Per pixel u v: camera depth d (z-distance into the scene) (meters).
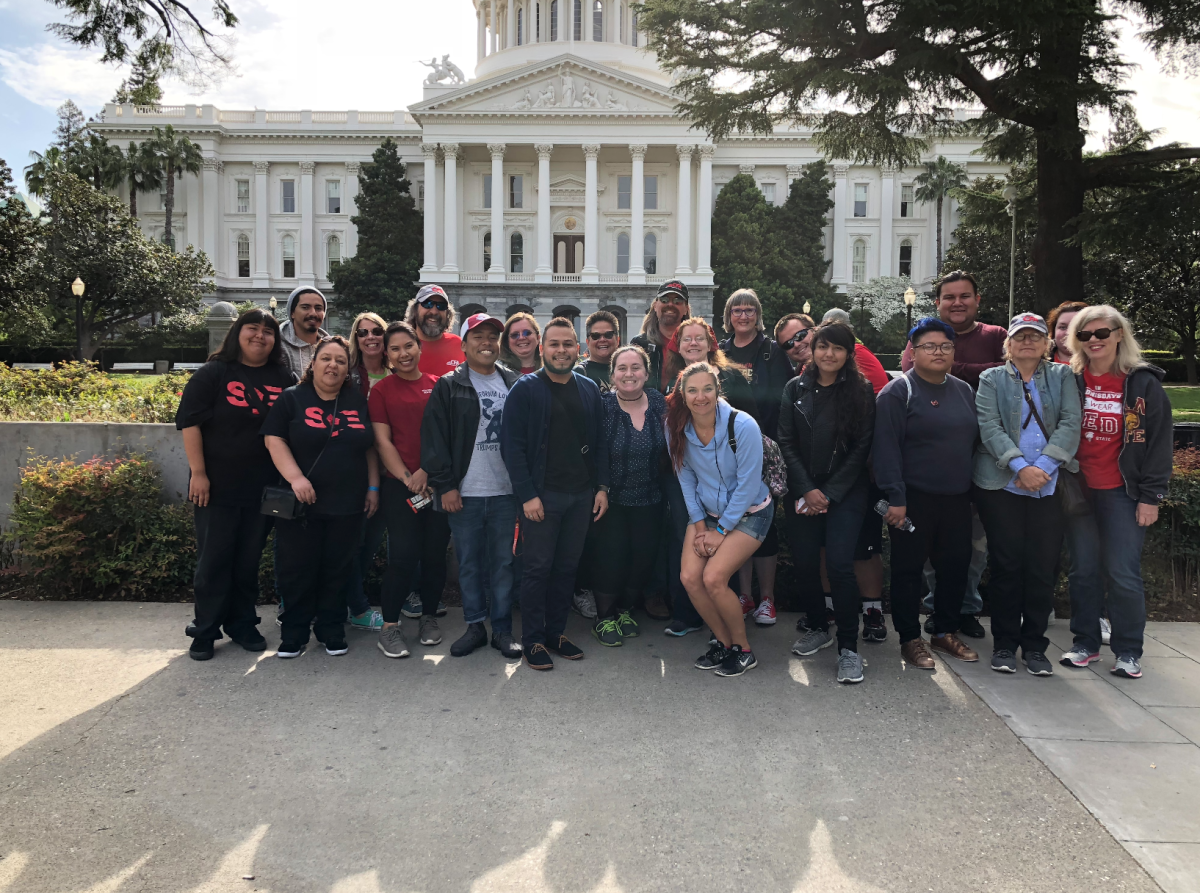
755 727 3.69
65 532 5.57
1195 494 5.73
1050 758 3.38
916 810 2.97
